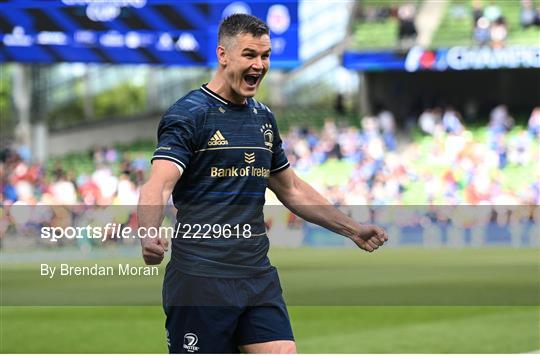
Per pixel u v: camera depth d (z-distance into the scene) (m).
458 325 23.41
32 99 68.38
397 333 22.34
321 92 83.56
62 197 51.69
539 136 64.69
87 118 80.56
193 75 78.62
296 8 54.56
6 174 59.16
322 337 21.91
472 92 72.06
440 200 57.41
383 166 59.72
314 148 64.31
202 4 54.69
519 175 62.44
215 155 9.85
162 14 54.88
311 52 71.56
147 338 21.66
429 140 66.62
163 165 9.51
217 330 10.12
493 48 64.38
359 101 73.62
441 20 71.12
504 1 69.81
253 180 10.05
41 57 54.38
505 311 25.88
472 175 58.88
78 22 54.53
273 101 83.56
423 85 72.38
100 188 51.09
